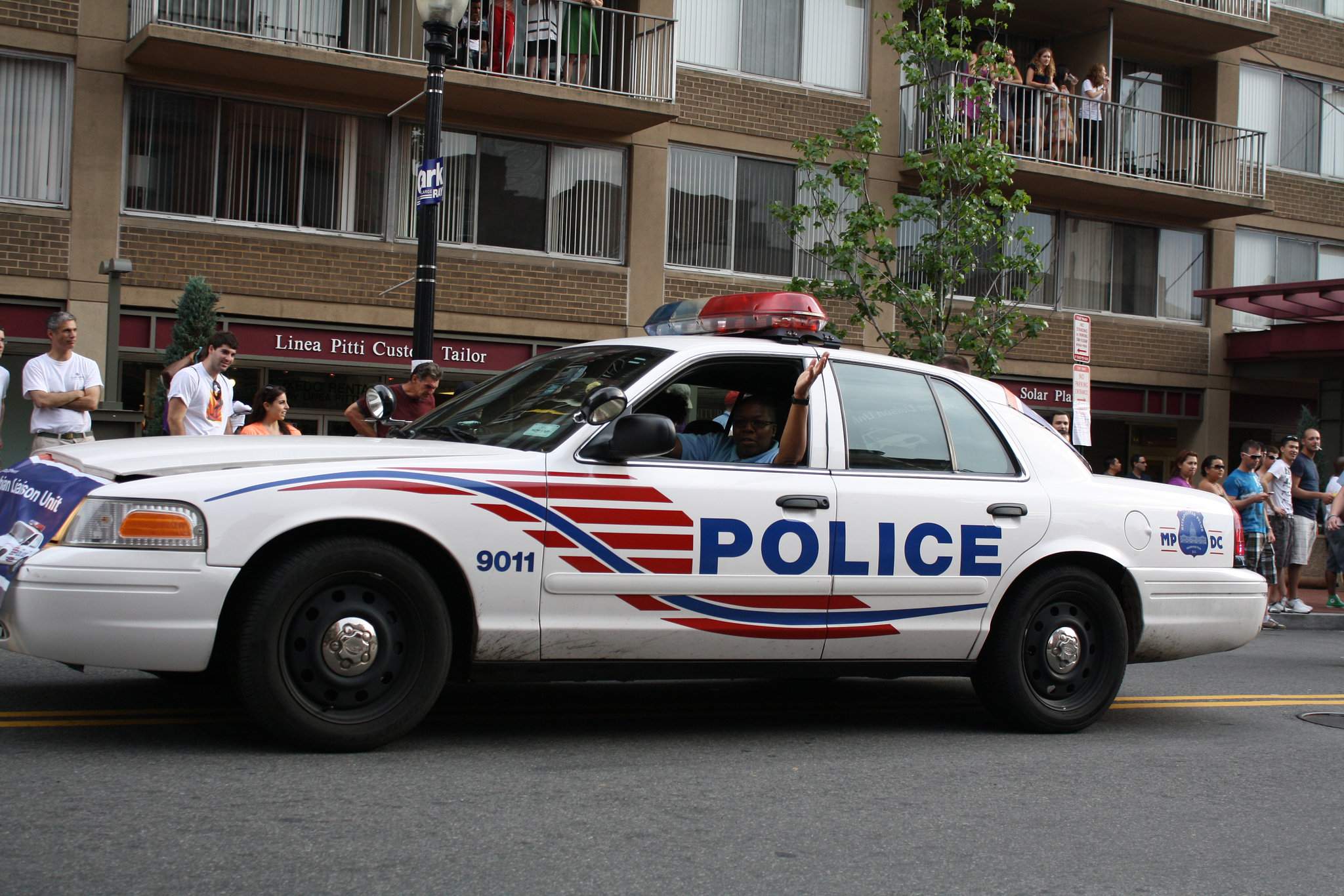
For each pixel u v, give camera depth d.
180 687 5.93
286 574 4.50
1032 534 5.77
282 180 16.45
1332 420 22.33
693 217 19.05
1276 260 24.25
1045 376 21.94
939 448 5.75
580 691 6.54
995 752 5.45
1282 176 24.16
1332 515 9.79
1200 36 22.52
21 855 3.46
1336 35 24.67
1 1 14.91
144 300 15.55
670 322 6.35
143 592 4.32
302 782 4.32
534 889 3.41
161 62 15.43
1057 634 5.86
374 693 4.71
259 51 15.16
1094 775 5.10
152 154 15.75
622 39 17.98
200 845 3.62
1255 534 12.73
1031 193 21.44
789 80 19.73
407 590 4.67
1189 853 4.06
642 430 4.84
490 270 17.52
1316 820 4.54
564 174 18.19
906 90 20.44
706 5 19.11
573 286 18.06
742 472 5.25
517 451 4.98
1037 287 21.84
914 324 16.31
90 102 15.29
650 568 5.02
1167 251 23.28
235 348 8.72
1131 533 6.02
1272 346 22.58
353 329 16.73
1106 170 21.62
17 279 14.94
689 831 4.02
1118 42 22.64
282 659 4.54
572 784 4.52
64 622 4.27
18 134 15.11
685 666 5.16
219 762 4.53
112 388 15.05
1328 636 12.00
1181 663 8.90
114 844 3.60
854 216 16.48
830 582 5.33
